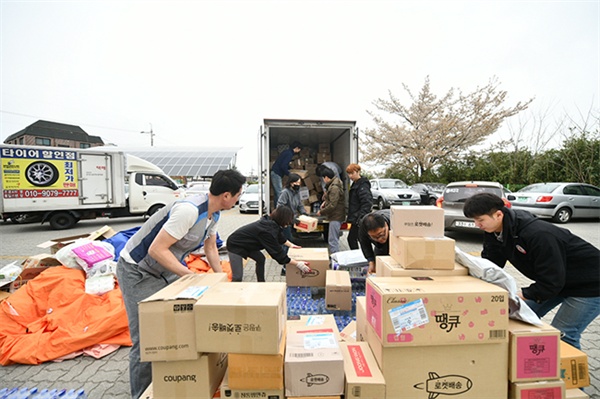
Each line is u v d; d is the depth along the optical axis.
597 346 2.78
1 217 8.65
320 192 6.99
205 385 1.51
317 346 1.59
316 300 3.42
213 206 2.04
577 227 8.91
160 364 1.52
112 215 10.14
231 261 3.64
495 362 1.53
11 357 2.56
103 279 3.29
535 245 1.78
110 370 2.51
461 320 1.49
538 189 10.12
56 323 2.83
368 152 21.72
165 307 1.48
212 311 1.45
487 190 6.54
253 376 1.46
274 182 6.47
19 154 8.50
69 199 9.21
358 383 1.45
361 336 2.02
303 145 7.41
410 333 1.47
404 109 20.83
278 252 3.53
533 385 1.52
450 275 1.82
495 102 18.62
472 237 7.69
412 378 1.52
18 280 3.61
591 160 12.77
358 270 3.76
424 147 19.91
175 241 1.90
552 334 1.54
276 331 1.43
